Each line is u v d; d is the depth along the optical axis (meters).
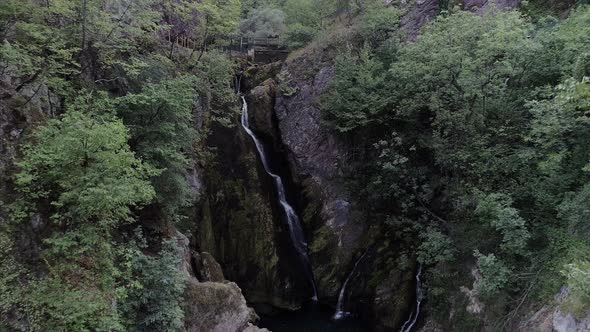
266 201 20.02
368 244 19.06
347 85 19.70
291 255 19.92
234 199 19.31
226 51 24.72
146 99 11.97
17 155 9.74
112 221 9.84
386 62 20.69
